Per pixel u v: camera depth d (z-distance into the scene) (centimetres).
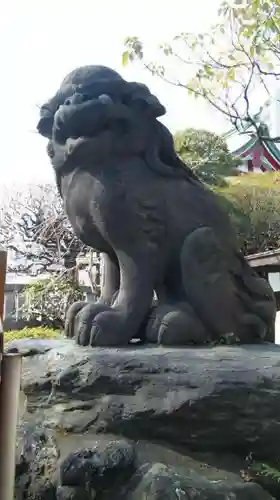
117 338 246
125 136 262
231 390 202
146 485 179
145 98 265
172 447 203
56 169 273
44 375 236
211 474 188
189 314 254
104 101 252
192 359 219
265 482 189
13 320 586
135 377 214
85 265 597
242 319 266
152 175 266
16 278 668
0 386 94
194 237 259
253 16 375
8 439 93
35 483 197
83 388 221
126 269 255
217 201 280
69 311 284
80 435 212
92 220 261
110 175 257
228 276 268
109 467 186
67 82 269
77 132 259
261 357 224
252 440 200
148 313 258
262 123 421
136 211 254
